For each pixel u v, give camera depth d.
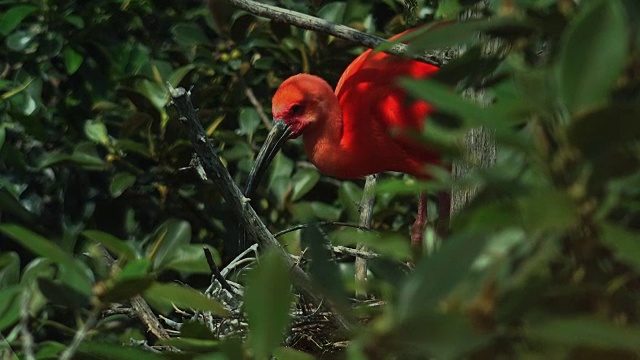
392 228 11.26
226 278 8.17
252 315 3.32
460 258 2.99
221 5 11.20
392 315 3.11
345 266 7.93
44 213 11.23
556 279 3.11
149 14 11.92
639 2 3.29
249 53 11.62
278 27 11.48
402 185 3.35
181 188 10.98
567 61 2.95
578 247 3.02
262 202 11.15
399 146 11.34
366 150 11.52
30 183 11.23
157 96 10.79
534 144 3.07
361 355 3.12
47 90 11.77
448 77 4.08
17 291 4.57
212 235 11.18
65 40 11.23
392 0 11.48
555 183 3.02
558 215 2.88
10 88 11.09
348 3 11.58
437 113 3.78
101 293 3.98
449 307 3.03
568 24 3.47
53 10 11.12
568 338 2.78
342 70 12.16
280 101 11.55
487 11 4.57
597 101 2.94
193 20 12.37
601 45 2.94
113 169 10.84
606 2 2.95
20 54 11.30
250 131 11.21
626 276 3.10
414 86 3.05
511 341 3.12
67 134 11.51
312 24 8.35
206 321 7.29
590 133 2.93
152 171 10.86
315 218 10.77
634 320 3.10
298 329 7.09
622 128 2.90
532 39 3.89
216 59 11.48
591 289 3.05
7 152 10.65
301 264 7.21
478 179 3.15
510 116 3.21
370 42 8.22
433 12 9.80
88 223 11.16
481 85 4.21
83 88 11.35
